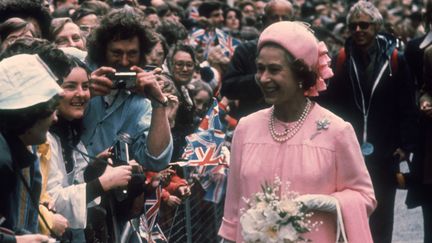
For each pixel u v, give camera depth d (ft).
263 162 33.14
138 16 37.45
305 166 32.71
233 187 34.04
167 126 36.09
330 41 80.38
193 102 50.01
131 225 36.42
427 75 52.06
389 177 52.60
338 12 131.44
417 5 137.39
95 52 37.32
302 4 119.03
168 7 77.15
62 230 31.22
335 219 32.94
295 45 32.55
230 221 34.01
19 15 42.45
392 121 52.65
